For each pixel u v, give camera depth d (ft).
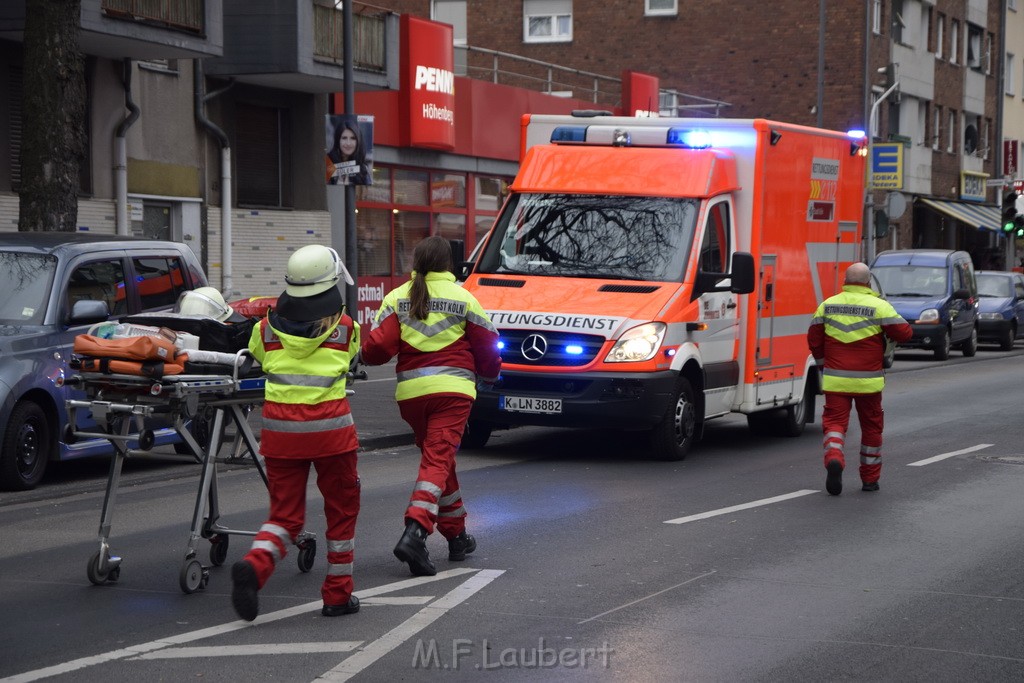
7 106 65.36
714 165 46.32
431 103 95.30
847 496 37.76
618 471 42.37
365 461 44.86
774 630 22.89
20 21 61.26
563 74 157.28
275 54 78.13
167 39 68.08
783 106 154.10
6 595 25.11
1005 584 26.71
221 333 26.94
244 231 82.17
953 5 187.62
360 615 23.53
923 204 179.63
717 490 38.47
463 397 27.12
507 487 38.78
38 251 39.60
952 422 58.54
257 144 84.33
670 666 20.61
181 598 24.85
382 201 94.63
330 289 23.35
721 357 46.65
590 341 42.83
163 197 75.36
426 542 30.55
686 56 156.35
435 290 27.04
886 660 21.16
